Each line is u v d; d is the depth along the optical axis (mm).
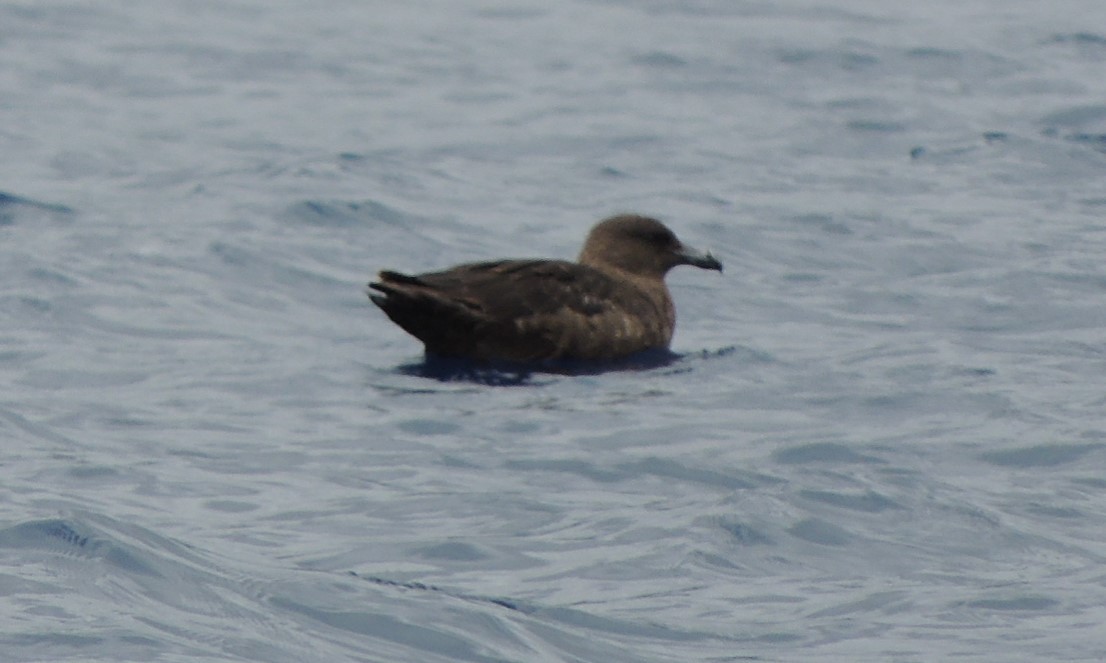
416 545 10867
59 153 23594
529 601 9977
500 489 12055
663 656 9289
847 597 10117
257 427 13508
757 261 19484
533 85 28625
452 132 25422
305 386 14727
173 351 15656
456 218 21031
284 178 22219
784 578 10461
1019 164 23531
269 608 9625
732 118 26297
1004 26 32531
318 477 12305
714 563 10641
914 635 9570
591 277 16469
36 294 16984
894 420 13727
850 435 13297
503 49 31500
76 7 34312
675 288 18453
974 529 11234
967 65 29438
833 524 11281
